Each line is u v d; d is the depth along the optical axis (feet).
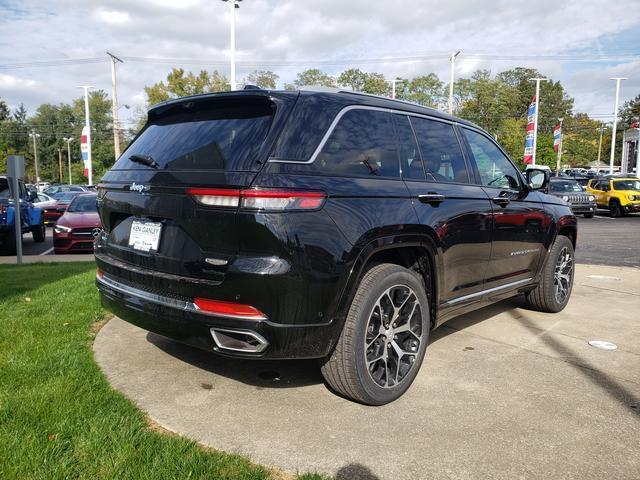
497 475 7.95
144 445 8.32
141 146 10.93
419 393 10.86
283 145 8.87
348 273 9.09
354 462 8.19
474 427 9.41
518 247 14.83
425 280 11.68
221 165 8.89
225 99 9.83
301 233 8.51
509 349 13.76
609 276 25.45
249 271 8.31
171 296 9.37
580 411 10.12
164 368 11.81
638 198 73.97
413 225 10.39
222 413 9.71
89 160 122.11
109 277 11.10
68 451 8.04
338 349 9.59
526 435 9.16
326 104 9.84
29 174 328.08
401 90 211.82
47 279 21.95
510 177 15.07
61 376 10.74
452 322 16.42
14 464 7.63
